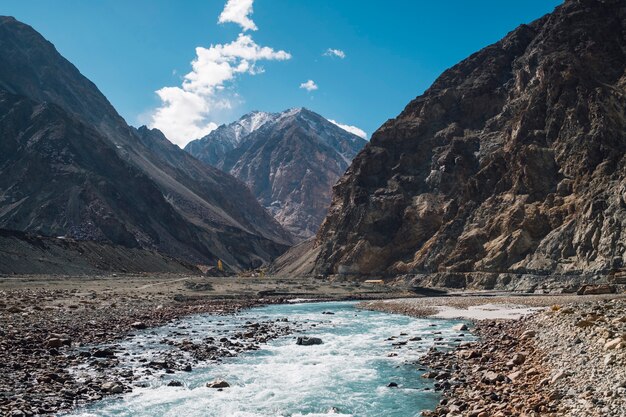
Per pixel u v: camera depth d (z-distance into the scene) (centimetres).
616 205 9575
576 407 1645
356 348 3606
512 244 10906
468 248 11788
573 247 9912
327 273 14625
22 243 11900
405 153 15850
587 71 12888
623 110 11556
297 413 2120
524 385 2078
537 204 11425
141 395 2327
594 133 11319
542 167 11875
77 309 5241
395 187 15125
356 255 14062
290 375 2766
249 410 2159
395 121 17175
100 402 2191
